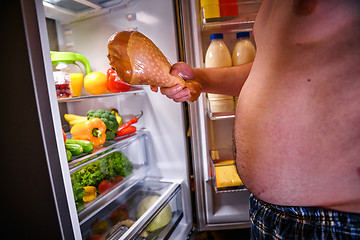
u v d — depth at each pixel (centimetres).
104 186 112
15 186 68
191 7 128
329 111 44
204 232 144
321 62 44
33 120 61
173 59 130
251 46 128
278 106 49
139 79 52
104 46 138
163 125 142
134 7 131
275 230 53
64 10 121
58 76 103
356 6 40
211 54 127
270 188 53
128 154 132
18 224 70
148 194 132
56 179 65
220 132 152
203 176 144
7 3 57
